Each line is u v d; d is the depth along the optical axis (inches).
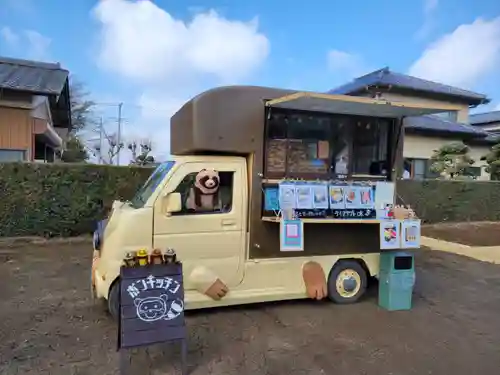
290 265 186.9
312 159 192.2
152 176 189.6
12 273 241.0
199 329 161.2
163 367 128.4
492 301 212.8
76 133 1277.1
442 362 138.5
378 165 204.2
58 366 128.3
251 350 143.3
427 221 523.5
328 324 170.7
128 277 122.3
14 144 404.8
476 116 1104.8
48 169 341.7
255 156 179.0
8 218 333.4
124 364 120.3
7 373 123.2
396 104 173.3
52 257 285.1
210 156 176.1
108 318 170.2
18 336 150.8
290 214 177.3
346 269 196.9
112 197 361.4
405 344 152.7
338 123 196.4
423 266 297.9
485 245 391.2
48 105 471.8
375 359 139.3
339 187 188.9
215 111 172.1
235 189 176.6
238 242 176.6
